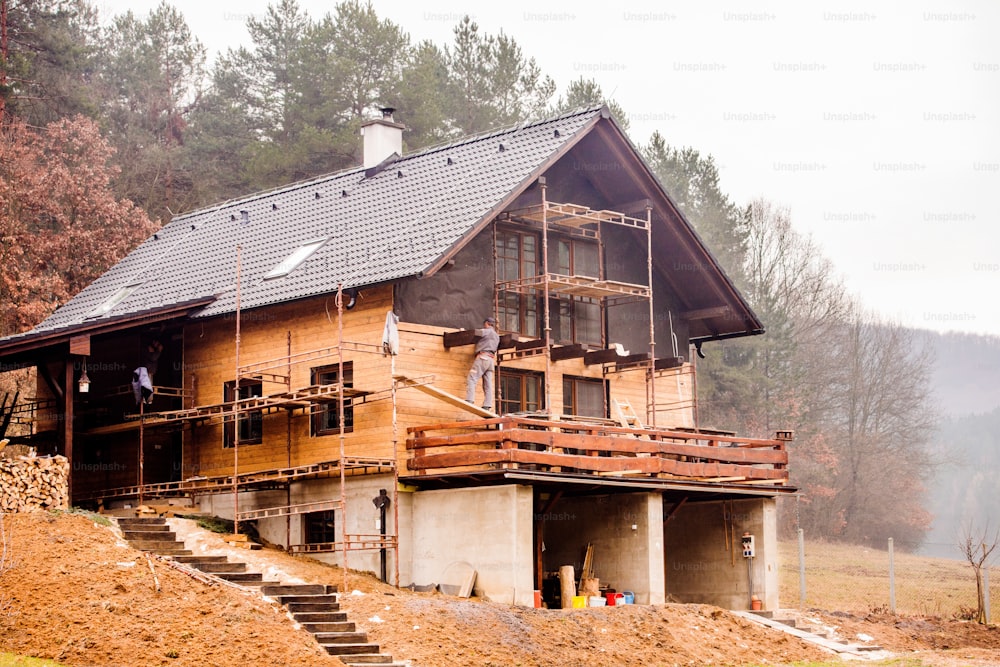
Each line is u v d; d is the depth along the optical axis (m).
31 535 23.14
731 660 24.80
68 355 28.77
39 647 19.17
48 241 44.28
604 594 28.81
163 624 20.27
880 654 27.11
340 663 20.23
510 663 21.64
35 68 51.81
